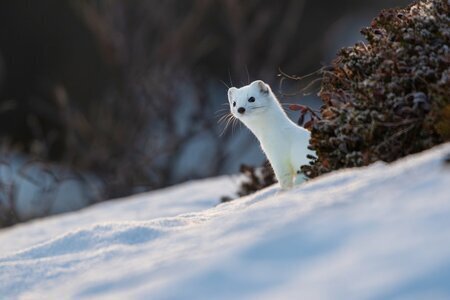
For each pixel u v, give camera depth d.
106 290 11.41
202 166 54.84
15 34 71.00
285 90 73.38
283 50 71.69
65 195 49.53
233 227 12.34
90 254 13.79
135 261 12.58
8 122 68.81
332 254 10.08
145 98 52.47
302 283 9.62
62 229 26.69
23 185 50.56
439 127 14.05
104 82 69.00
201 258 11.26
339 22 77.56
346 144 15.29
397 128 14.77
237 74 60.16
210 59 74.00
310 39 78.56
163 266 11.60
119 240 14.25
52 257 14.18
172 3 62.00
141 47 56.72
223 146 52.69
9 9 71.19
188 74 55.72
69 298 11.52
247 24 74.12
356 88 15.63
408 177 11.70
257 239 11.09
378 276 9.23
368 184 12.16
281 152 18.84
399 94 15.01
